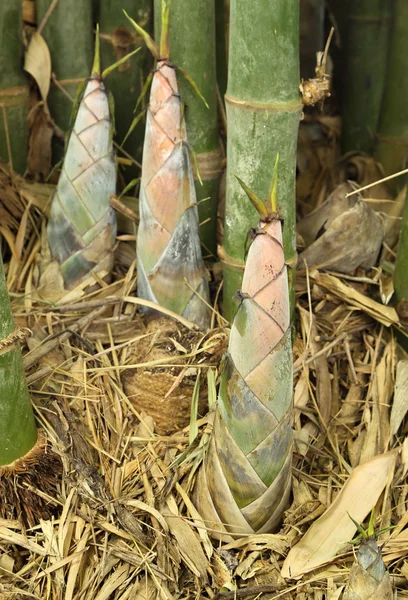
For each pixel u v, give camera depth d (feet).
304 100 3.53
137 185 4.76
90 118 4.02
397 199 4.84
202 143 4.22
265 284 3.02
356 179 5.35
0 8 4.34
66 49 4.61
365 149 5.45
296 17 3.42
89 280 4.27
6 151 4.64
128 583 3.36
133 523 3.45
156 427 3.84
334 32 5.72
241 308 3.07
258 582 3.38
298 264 4.32
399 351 4.21
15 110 4.59
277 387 3.16
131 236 4.35
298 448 3.84
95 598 3.31
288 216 3.75
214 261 4.56
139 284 4.05
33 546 3.38
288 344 3.14
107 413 3.81
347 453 3.95
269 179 3.65
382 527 3.53
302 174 5.55
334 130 5.65
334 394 4.08
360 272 4.46
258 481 3.32
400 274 4.14
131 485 3.64
